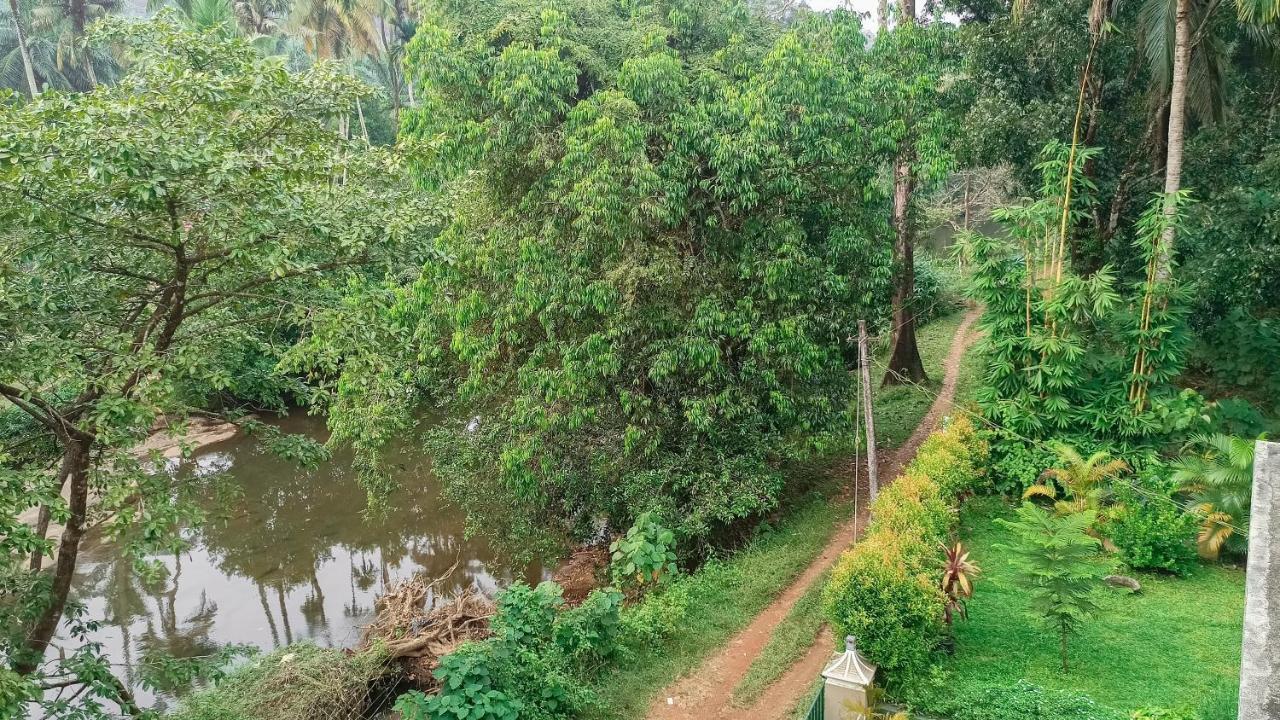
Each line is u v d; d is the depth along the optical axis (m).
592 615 9.94
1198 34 13.83
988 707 7.75
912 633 8.34
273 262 7.57
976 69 16.17
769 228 12.74
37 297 7.82
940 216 28.95
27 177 6.75
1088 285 13.01
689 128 12.29
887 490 11.38
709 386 12.70
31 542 6.58
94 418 7.36
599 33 13.52
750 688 9.34
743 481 12.71
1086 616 9.70
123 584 15.88
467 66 12.38
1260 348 14.99
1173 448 12.62
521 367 12.83
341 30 34.41
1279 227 13.84
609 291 11.94
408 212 9.04
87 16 34.00
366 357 9.10
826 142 12.58
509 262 12.77
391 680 11.11
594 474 13.21
